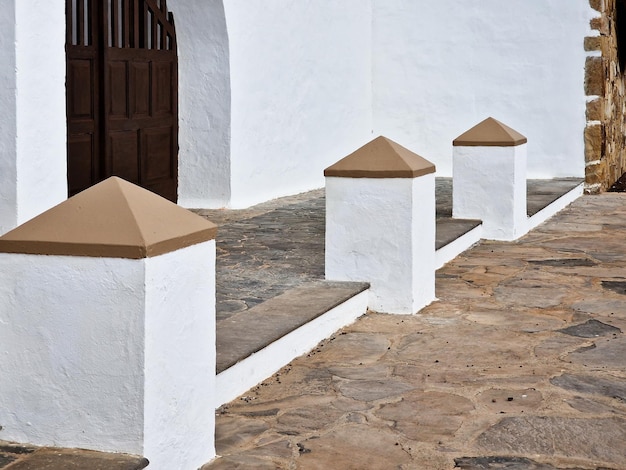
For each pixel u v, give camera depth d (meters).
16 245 3.05
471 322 5.56
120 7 8.23
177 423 3.22
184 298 3.22
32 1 5.62
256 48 9.49
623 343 5.07
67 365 3.06
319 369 4.63
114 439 3.05
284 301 5.28
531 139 11.92
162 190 9.03
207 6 8.79
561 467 3.43
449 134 12.31
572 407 4.06
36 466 2.94
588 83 11.61
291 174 10.51
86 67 7.64
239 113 9.25
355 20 11.90
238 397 4.21
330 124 11.37
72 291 3.03
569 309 5.85
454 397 4.20
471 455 3.54
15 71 5.54
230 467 3.41
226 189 9.24
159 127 8.87
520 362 4.73
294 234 7.83
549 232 8.88
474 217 8.46
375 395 4.23
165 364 3.12
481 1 11.97
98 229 3.02
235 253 6.95
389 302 5.80
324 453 3.55
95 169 7.82
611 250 7.89
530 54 11.82
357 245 5.83
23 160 5.64
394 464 3.45
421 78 12.34
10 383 3.12
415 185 5.71
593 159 11.73
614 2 12.62
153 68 8.67
